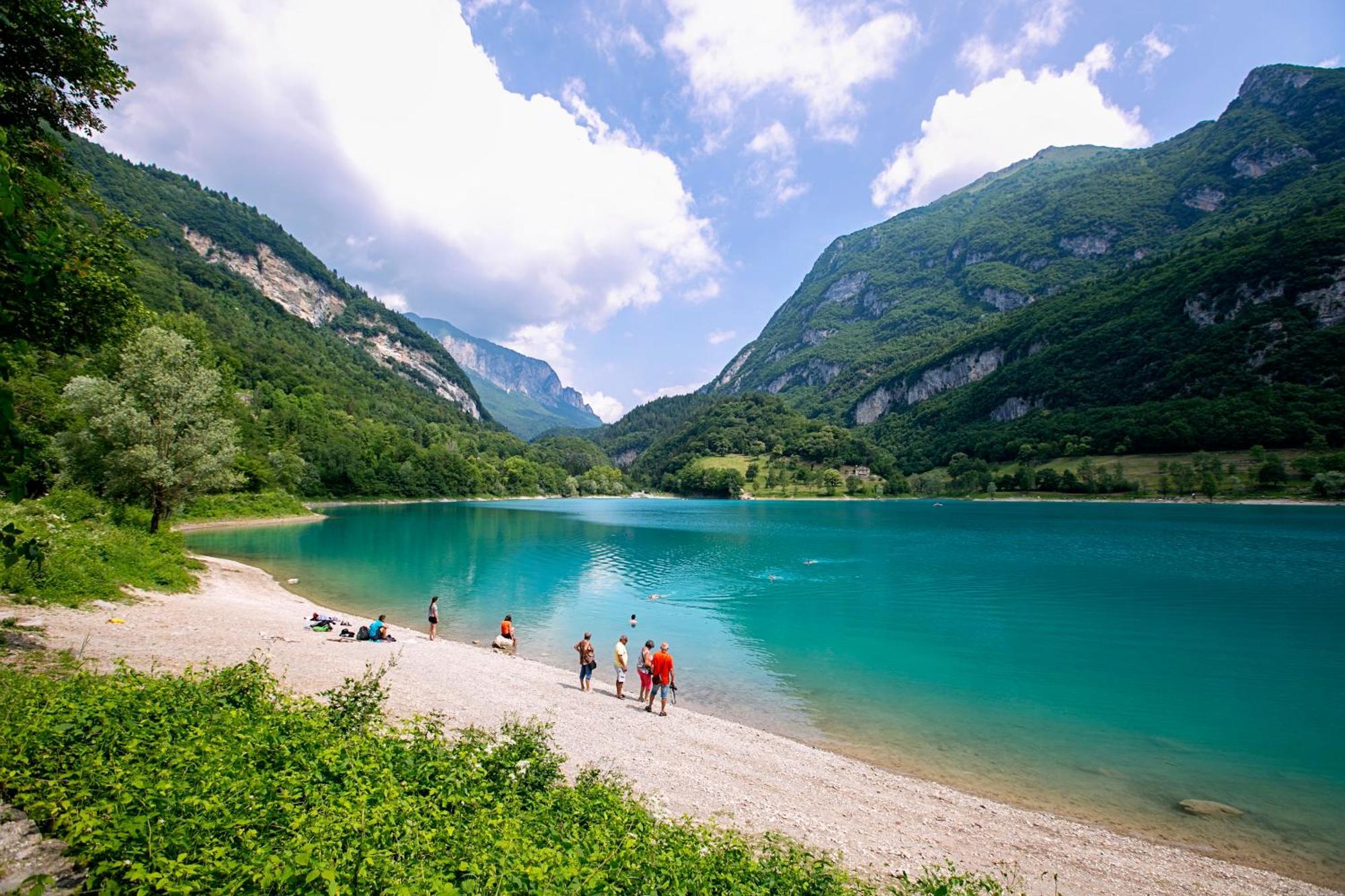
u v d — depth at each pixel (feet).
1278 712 67.05
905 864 34.99
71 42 41.83
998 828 41.55
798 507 550.77
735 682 75.10
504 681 65.67
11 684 27.20
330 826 16.84
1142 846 40.14
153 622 65.31
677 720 59.72
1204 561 179.42
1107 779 50.83
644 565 180.96
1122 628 105.91
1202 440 470.80
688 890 19.89
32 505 79.87
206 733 23.59
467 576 148.15
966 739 59.06
